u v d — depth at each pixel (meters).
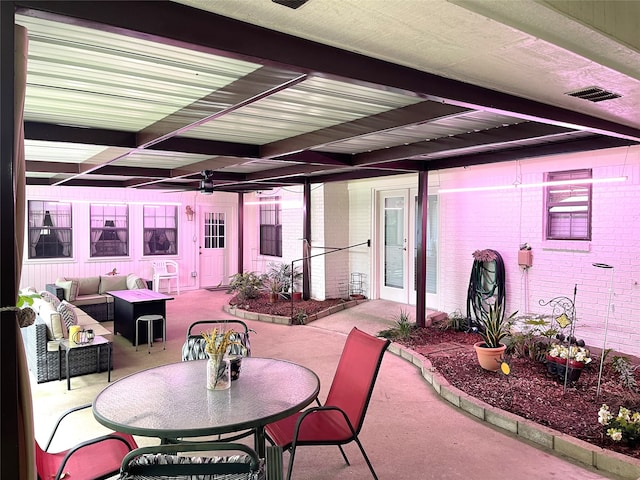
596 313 5.35
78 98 2.93
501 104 2.69
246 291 9.35
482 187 6.20
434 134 4.40
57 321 4.94
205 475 1.56
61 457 2.38
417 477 2.95
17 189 1.54
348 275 9.11
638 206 4.97
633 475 2.89
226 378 2.63
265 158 4.91
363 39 1.90
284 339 6.52
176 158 5.61
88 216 9.61
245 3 1.59
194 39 1.65
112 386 2.70
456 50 2.02
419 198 6.40
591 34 1.91
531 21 1.78
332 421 2.86
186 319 8.00
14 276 1.40
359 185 8.76
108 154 4.87
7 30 1.35
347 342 3.23
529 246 6.00
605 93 2.70
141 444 3.43
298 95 2.98
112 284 8.34
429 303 7.52
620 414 3.27
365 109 3.38
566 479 2.92
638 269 4.99
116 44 2.04
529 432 3.46
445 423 3.77
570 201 5.63
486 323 5.17
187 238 11.20
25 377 1.51
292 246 9.72
